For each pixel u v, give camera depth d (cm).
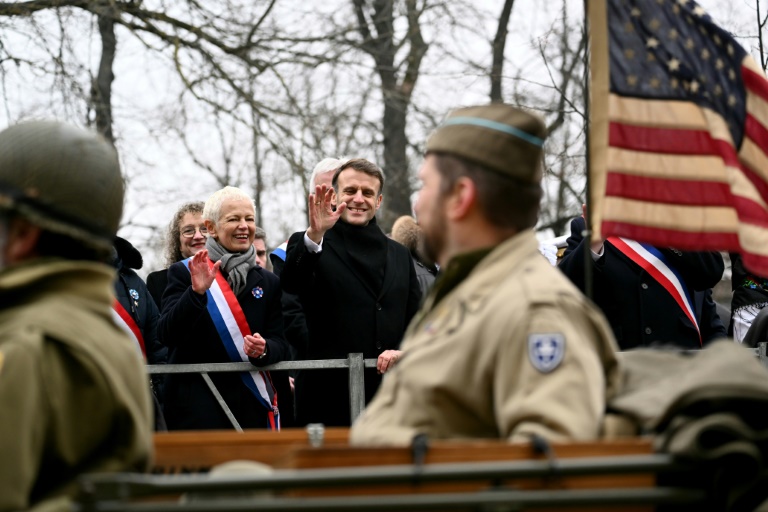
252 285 670
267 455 340
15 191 285
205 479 244
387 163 1794
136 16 1473
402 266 675
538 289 299
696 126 439
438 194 325
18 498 257
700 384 272
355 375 647
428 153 330
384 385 318
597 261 638
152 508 240
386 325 659
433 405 299
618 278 638
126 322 660
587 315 302
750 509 277
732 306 720
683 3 445
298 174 1537
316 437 339
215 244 673
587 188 437
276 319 672
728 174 435
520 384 287
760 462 265
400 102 1767
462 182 321
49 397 265
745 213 433
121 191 298
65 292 284
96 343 277
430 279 734
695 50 443
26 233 288
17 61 1352
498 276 312
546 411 279
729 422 263
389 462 262
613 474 255
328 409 655
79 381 271
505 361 291
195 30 1498
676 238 434
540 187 326
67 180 287
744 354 283
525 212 322
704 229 434
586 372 287
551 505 250
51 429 267
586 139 451
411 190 1825
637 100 440
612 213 434
